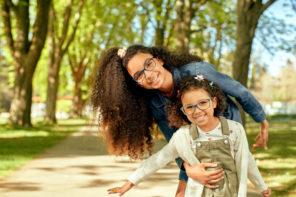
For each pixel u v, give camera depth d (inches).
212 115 112.0
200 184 114.3
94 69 144.4
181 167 126.6
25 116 701.9
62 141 487.5
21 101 696.4
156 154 122.9
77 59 1395.2
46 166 280.2
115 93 135.2
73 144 451.5
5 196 184.5
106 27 1029.8
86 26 1107.9
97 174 250.1
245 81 415.2
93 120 146.3
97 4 840.9
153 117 142.2
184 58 127.8
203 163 112.0
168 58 126.6
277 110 2247.8
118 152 146.2
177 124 123.5
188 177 123.3
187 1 526.6
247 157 112.7
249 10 411.8
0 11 688.4
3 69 1959.9
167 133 138.4
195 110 110.5
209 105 110.0
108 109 140.3
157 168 122.0
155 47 128.6
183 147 117.2
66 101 1852.9
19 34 689.0
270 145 439.8
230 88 119.3
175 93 123.0
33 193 191.3
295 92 2317.9
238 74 414.9
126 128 140.5
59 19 1071.0
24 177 235.5
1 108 2566.4
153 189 206.1
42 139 505.0
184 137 117.0
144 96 137.1
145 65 121.7
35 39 681.0
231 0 698.8
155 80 122.0
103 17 912.9
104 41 1182.3
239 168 112.9
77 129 749.9
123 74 135.2
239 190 110.8
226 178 112.5
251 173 117.1
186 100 111.4
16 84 697.0
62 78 1590.8
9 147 400.2
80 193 192.9
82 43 1242.6
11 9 685.3
